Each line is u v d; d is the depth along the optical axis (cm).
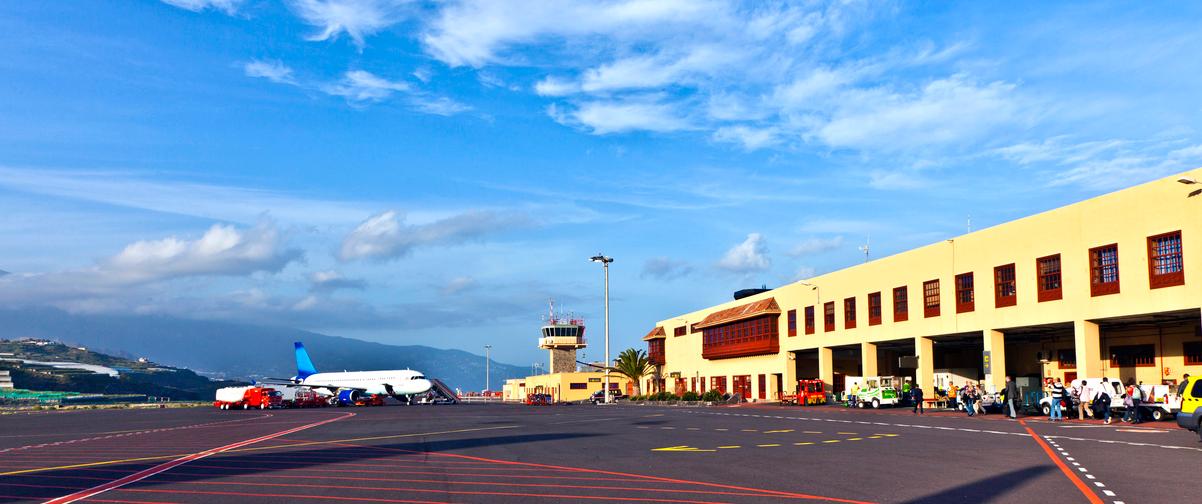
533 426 3788
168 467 2052
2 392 18188
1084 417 3888
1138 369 4297
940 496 1420
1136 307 3684
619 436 3000
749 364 7588
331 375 10012
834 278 6119
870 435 2898
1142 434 2809
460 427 3784
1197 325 3972
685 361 9256
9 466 2136
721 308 8419
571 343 13062
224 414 6550
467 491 1536
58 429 4269
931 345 5097
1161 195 3594
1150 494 1418
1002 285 4478
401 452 2400
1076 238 4012
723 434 3044
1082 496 1400
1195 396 2516
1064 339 4866
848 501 1379
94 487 1677
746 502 1374
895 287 5366
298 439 3031
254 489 1608
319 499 1466
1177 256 3522
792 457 2119
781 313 6969
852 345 6025
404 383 9900
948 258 4881
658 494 1473
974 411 4291
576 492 1509
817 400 6138
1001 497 1400
